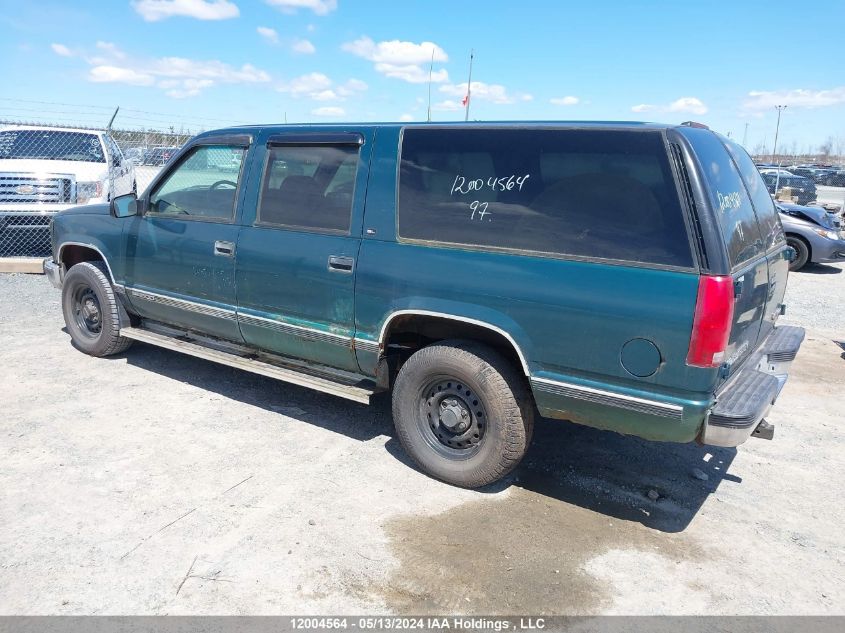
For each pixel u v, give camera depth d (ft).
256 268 15.33
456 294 12.50
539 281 11.64
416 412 13.62
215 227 16.15
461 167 12.77
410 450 13.80
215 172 16.52
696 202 10.52
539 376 11.87
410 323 13.82
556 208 11.71
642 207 10.94
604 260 11.11
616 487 13.84
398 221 13.34
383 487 13.33
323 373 15.25
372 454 14.75
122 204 17.49
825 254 40.65
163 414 16.42
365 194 13.78
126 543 11.14
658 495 13.52
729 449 15.88
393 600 10.03
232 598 9.95
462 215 12.64
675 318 10.48
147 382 18.49
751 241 12.30
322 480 13.50
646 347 10.78
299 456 14.49
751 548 11.80
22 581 10.12
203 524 11.76
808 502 13.50
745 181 13.26
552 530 12.09
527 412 12.66
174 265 17.08
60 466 13.61
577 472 14.43
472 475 13.03
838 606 10.32
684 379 10.57
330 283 14.15
